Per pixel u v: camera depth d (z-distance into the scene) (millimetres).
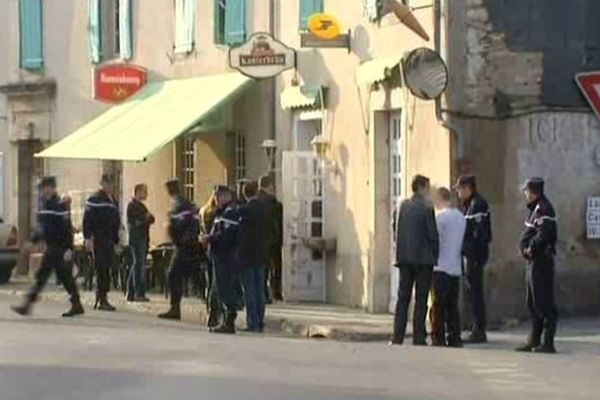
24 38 86750
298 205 64688
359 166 61250
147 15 77750
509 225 54906
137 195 66188
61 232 60094
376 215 59906
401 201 53469
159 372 39188
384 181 59906
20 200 87812
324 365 40719
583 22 55625
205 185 73438
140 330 52750
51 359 42250
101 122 76688
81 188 83000
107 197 63969
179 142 75688
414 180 48344
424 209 47906
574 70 55531
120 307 65188
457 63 54688
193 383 36969
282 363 41125
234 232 54125
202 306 61406
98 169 81812
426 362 41625
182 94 72875
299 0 65750
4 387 36844
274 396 34781
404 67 53781
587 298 55500
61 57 84625
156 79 77062
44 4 85750
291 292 64438
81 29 82812
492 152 54875
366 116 60500
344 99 62281
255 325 54750
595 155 55656
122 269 71625
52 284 78500
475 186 51344
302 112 65625
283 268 64750
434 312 48250
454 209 48406
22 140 87438
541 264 45688
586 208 55500
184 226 60625
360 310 60875
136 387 36500
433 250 47750
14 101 87875
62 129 84625
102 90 76750
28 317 59531
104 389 36281
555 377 38594
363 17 60688
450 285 48031
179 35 75188
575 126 55531
